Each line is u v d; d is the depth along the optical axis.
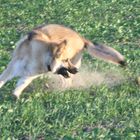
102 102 25.11
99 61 30.69
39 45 24.02
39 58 24.12
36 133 21.91
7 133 21.70
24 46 24.45
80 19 41.59
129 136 21.78
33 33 24.42
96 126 23.02
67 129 22.31
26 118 23.06
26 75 24.78
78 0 47.25
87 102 25.00
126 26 39.91
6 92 25.95
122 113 24.16
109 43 35.53
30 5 45.72
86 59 30.94
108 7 46.12
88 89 26.78
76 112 23.88
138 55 32.41
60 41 24.36
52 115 23.47
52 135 21.88
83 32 37.72
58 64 24.17
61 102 24.81
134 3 48.03
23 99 24.78
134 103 25.06
